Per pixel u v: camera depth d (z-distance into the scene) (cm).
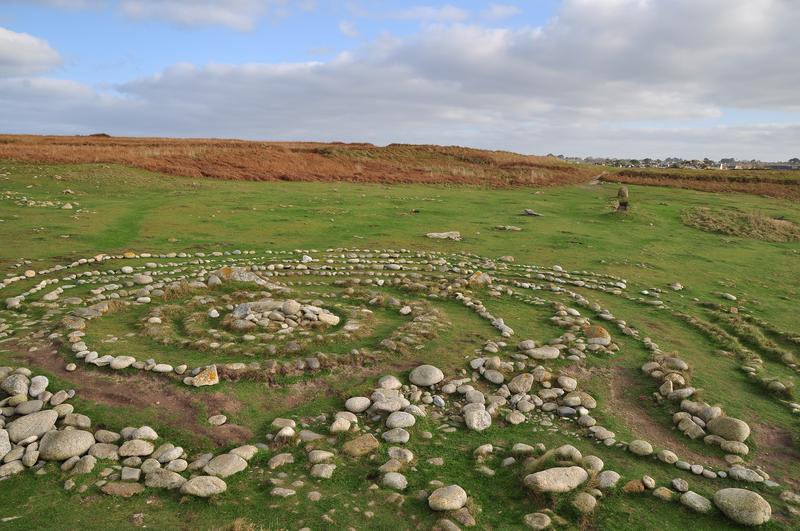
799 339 1195
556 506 571
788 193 4619
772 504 601
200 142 6234
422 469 641
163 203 2700
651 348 1059
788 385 920
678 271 1855
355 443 674
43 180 3002
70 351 877
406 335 1024
